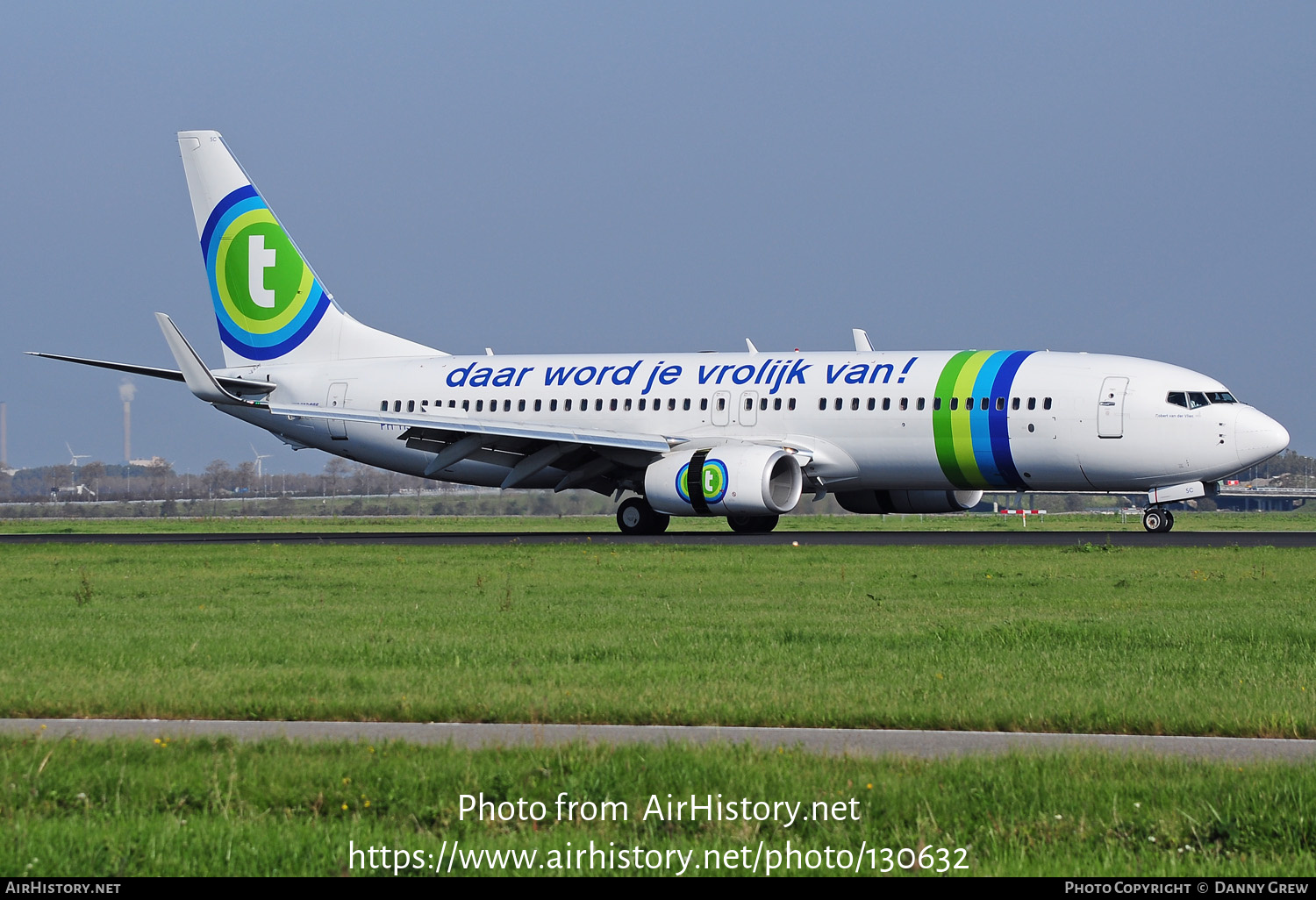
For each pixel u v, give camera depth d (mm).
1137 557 118938
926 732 46125
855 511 174375
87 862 33062
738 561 117875
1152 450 144875
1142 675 55562
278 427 186875
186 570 118562
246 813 36938
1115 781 38219
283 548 147500
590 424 169125
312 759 40938
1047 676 55250
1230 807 35969
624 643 65125
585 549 136500
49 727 47469
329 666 59562
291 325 188625
